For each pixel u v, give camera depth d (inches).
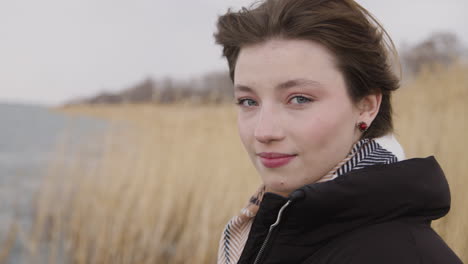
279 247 23.6
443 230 57.3
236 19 26.7
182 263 119.9
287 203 22.6
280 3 25.0
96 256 127.3
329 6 25.2
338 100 25.0
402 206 22.0
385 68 27.0
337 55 24.8
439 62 149.1
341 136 25.5
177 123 162.1
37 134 485.7
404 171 22.5
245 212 32.2
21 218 156.1
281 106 25.3
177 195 136.6
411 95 137.5
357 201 21.8
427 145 91.0
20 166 262.8
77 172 166.4
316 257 22.7
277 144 25.1
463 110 113.4
